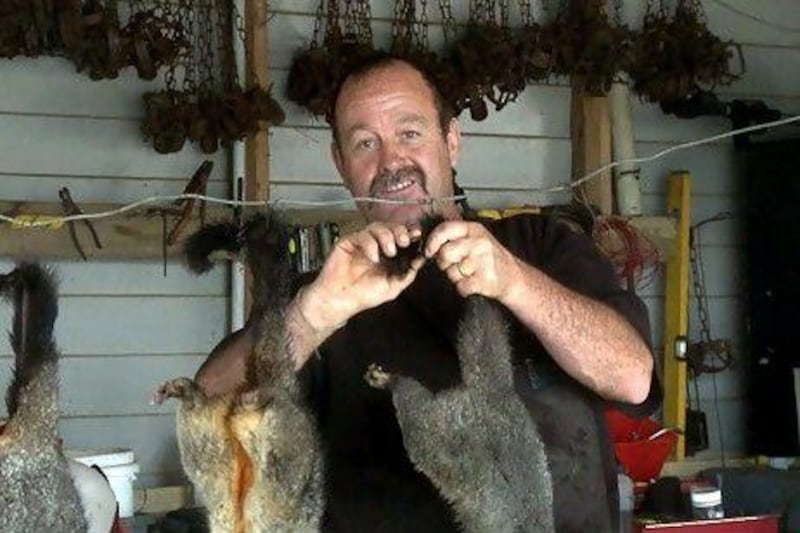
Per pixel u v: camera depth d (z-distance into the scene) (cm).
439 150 273
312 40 511
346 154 275
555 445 247
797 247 545
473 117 506
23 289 215
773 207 552
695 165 571
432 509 246
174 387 210
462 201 307
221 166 501
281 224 225
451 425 224
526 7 541
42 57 484
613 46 515
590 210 391
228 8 494
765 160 554
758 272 558
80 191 488
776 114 556
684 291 538
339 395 256
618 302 251
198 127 469
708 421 567
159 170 496
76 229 460
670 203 548
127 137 493
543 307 226
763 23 583
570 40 514
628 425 479
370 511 248
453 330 254
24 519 208
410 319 257
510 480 228
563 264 261
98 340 488
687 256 540
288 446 211
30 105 483
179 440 211
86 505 249
